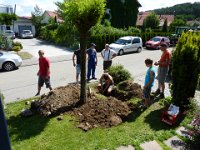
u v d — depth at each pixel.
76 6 6.25
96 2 6.37
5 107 7.32
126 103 7.57
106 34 24.22
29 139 5.57
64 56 19.69
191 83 7.03
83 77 7.11
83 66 7.03
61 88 8.12
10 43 23.59
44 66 8.59
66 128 6.09
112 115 6.63
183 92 7.11
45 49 25.44
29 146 5.30
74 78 12.32
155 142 5.53
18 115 6.94
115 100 7.35
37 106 7.19
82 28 6.67
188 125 6.22
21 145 5.32
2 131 2.01
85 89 7.23
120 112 6.85
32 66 15.70
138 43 23.12
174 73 7.16
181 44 7.04
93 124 6.27
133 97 8.10
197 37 7.04
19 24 49.31
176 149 5.29
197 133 5.34
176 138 5.76
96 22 6.67
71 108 7.08
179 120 6.68
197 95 8.95
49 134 5.80
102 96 8.12
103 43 23.77
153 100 8.07
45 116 6.68
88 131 5.96
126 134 5.83
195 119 5.49
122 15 40.38
